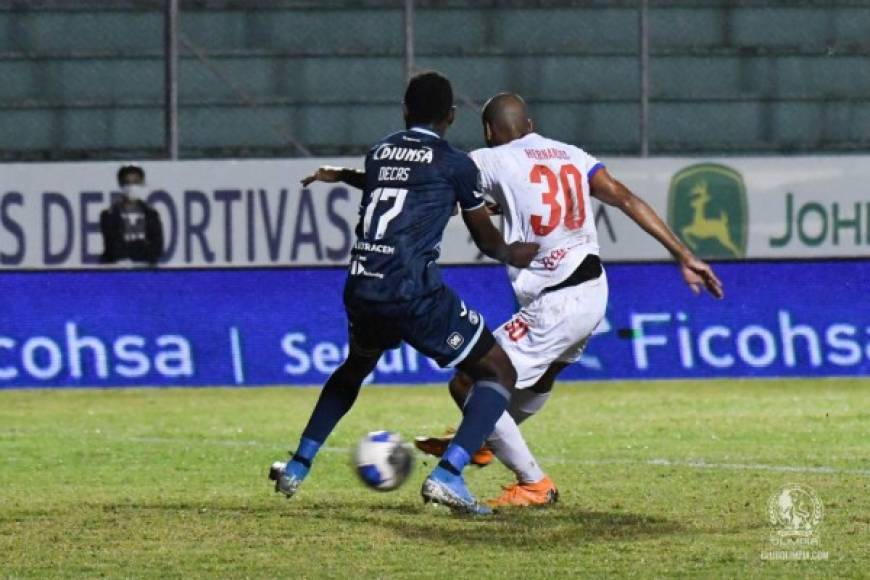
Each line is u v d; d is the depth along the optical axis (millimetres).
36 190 43719
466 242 43969
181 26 49656
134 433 34594
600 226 44250
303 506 23109
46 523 21516
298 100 48844
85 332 43812
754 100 49438
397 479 21719
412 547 19531
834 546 19531
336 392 21672
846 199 44781
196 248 44062
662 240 22047
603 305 22484
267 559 18828
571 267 22188
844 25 50188
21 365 43688
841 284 44781
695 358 44594
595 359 44500
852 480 25641
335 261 44312
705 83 49688
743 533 20469
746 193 44594
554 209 22094
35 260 43750
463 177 20453
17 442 32938
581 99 49219
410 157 20469
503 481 26000
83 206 43812
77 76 48969
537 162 22234
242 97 48250
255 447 31984
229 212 44031
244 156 48781
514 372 20953
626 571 18016
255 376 44094
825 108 49594
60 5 49000
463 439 20531
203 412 38781
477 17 49625
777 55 49875
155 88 49094
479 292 43969
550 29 49625
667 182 44562
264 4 49625
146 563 18641
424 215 20297
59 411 39125
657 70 49625
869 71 50062
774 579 17625
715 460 28703
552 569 18156
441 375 44156
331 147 48938
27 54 48875
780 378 44594
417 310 20219
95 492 25266
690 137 49344
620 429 34188
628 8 49719
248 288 44188
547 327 22109
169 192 44000
